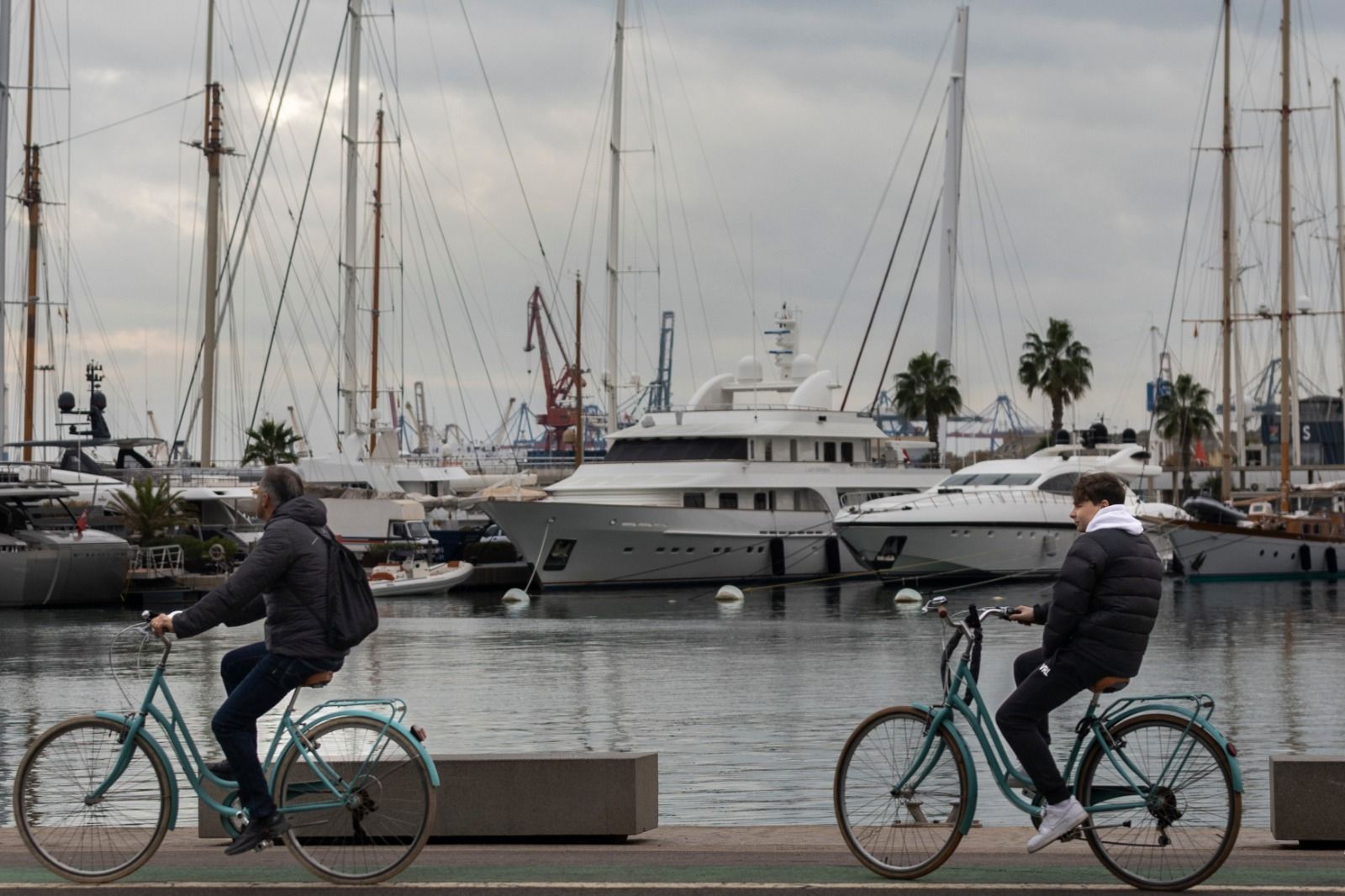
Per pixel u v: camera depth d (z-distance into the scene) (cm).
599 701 3578
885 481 8625
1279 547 8669
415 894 1096
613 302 10012
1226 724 3133
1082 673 1102
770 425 8275
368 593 1148
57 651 4819
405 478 10681
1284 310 9494
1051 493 8175
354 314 9869
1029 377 12550
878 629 5706
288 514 1125
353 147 9838
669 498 8169
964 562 7900
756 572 8244
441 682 4006
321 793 1128
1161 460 14362
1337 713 3288
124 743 1160
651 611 6719
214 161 9712
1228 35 9956
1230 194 9988
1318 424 16812
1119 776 1113
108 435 9281
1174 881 1091
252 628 6088
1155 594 1108
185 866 1231
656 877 1149
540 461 12781
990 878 1149
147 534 7781
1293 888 1073
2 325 6794
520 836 1312
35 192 9400
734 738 2944
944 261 11669
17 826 1173
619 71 10025
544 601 7406
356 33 9838
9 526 6719
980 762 2381
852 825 1166
